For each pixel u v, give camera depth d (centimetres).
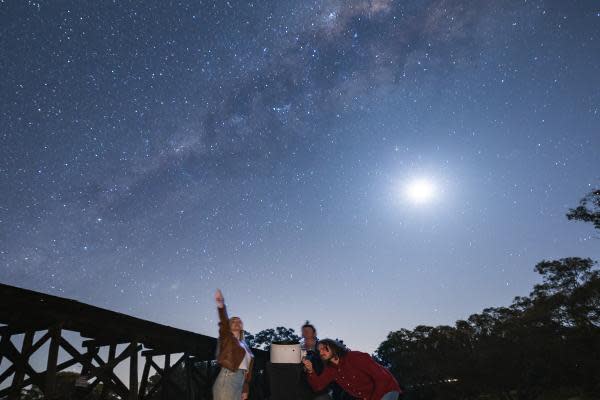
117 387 860
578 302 3162
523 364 3481
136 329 903
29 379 716
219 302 481
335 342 443
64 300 741
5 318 708
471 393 3888
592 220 3152
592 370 3177
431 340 4128
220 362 472
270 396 567
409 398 4116
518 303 4056
